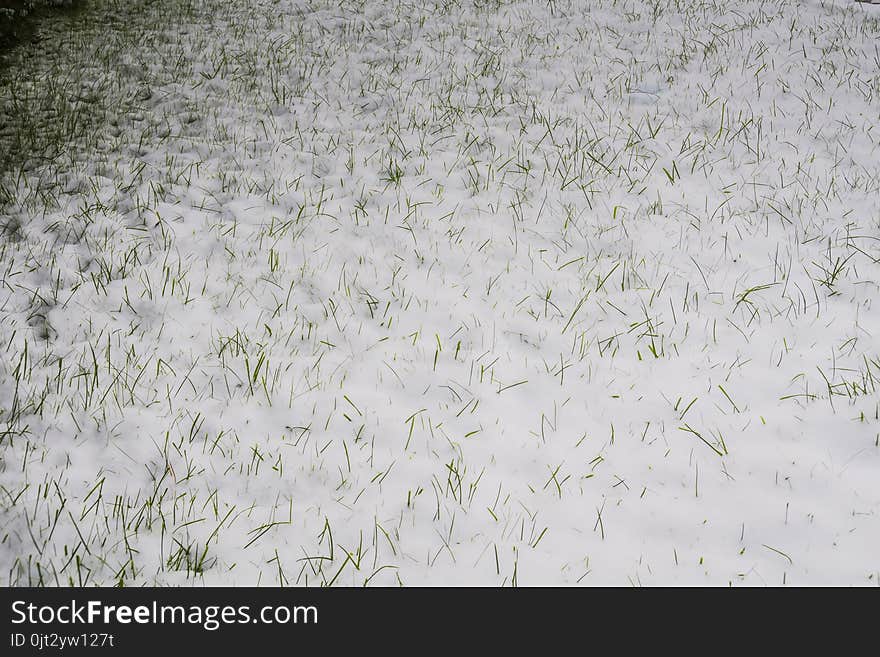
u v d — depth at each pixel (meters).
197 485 4.20
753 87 9.06
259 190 7.13
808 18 11.09
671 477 4.28
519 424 4.67
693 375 5.01
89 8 10.94
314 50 10.12
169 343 5.25
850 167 7.41
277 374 5.00
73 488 4.11
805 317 5.48
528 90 9.14
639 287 5.88
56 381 4.82
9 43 9.68
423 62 9.91
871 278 5.83
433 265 6.18
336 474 4.30
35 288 5.69
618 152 7.74
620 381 4.99
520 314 5.62
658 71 9.55
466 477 4.29
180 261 6.09
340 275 6.05
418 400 4.86
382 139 8.05
